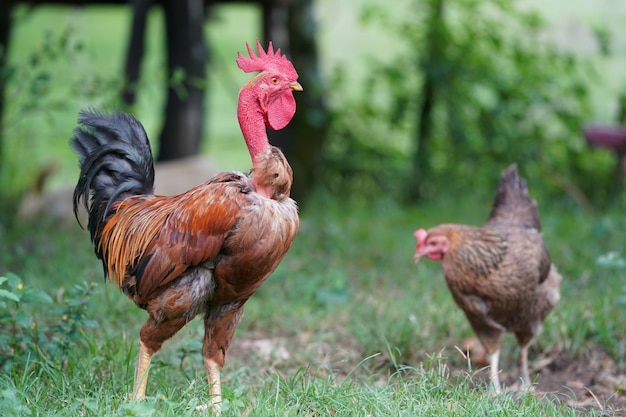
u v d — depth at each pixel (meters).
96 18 33.75
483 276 7.51
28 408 5.89
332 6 25.19
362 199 17.06
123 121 6.93
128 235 6.35
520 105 16.58
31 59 11.74
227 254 5.98
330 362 8.30
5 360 7.02
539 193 16.44
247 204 5.91
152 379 7.02
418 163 16.89
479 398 6.69
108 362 7.30
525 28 17.08
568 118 16.61
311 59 16.80
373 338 8.70
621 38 19.39
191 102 15.09
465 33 17.06
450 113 16.78
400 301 9.88
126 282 6.42
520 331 7.91
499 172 16.58
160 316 6.19
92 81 11.92
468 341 8.73
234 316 6.41
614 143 15.41
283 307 9.74
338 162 17.39
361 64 23.45
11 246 11.56
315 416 6.43
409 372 7.97
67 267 10.33
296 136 16.75
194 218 5.94
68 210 13.85
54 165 16.39
